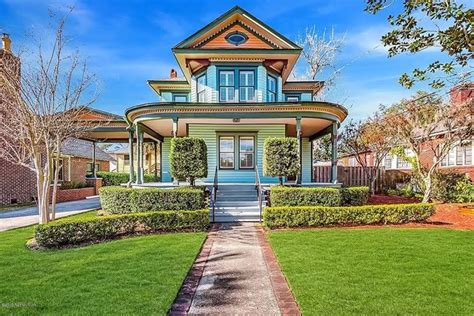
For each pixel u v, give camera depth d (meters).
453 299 4.29
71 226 7.70
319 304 4.17
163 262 6.02
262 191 12.56
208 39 15.88
